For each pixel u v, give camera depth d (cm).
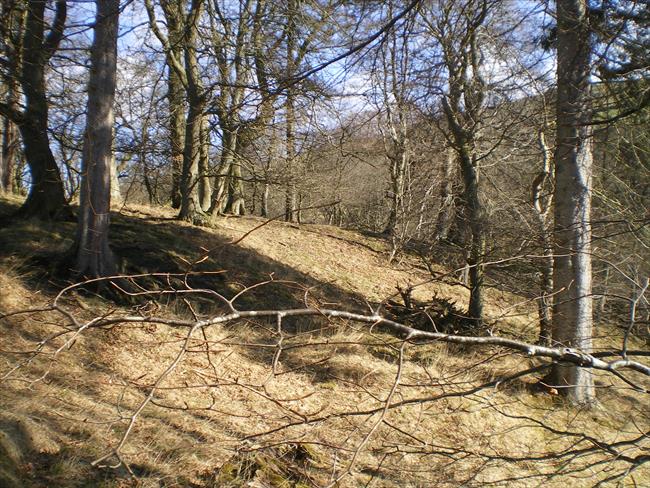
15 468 450
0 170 1609
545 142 1021
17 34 1039
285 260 1374
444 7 970
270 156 1341
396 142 1450
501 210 964
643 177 857
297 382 761
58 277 853
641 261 705
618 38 682
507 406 786
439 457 638
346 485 552
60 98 1072
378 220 2092
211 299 974
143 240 1154
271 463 550
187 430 594
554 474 482
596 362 388
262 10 1275
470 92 1012
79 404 582
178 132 1453
